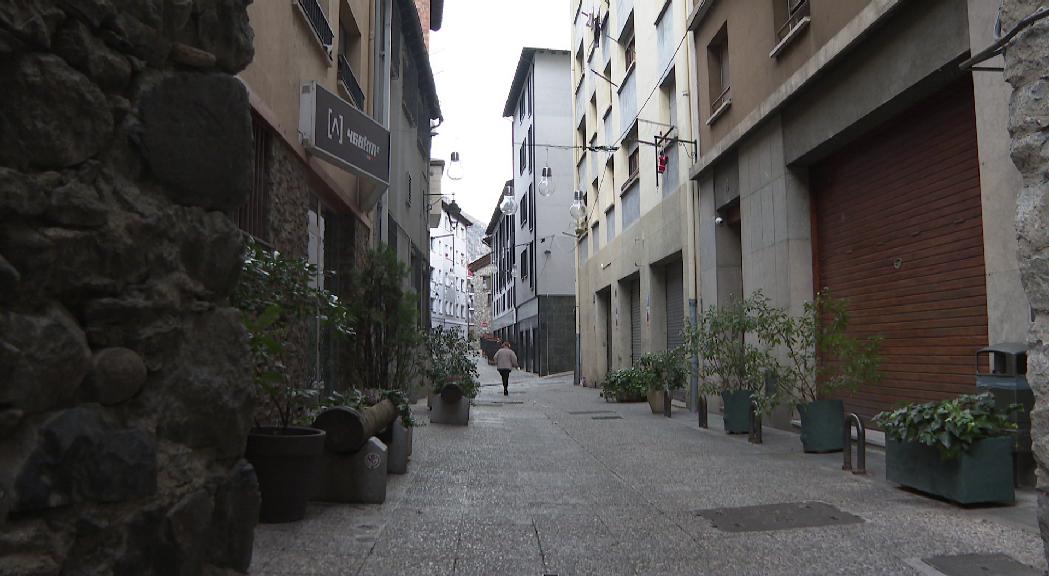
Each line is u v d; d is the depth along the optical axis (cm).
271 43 777
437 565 425
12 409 221
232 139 325
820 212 1083
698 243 1512
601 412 1531
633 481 703
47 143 237
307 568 405
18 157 229
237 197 332
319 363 900
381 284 875
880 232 922
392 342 876
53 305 243
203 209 314
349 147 986
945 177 791
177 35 298
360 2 1297
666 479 712
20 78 228
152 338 279
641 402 1808
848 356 850
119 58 267
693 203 1528
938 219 804
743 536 493
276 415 660
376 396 696
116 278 265
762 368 1058
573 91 3048
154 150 283
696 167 1454
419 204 2286
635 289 2230
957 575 402
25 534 226
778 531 504
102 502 254
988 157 654
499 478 717
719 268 1390
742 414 1078
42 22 232
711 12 1408
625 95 2180
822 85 984
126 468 262
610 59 2392
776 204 1127
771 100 1101
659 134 1766
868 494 618
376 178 1090
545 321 3628
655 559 443
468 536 490
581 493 644
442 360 1454
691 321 1503
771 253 1144
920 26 766
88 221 251
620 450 925
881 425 641
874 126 913
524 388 2645
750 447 942
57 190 239
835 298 1035
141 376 273
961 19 704
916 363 846
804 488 653
